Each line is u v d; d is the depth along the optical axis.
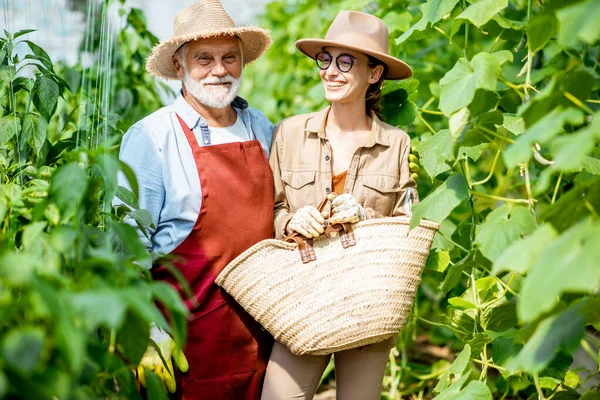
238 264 2.56
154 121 2.71
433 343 4.65
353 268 2.54
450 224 3.88
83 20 3.81
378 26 2.75
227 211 2.65
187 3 5.12
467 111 2.45
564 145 1.68
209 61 2.71
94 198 2.07
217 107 2.71
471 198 2.89
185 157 2.68
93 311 1.52
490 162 4.91
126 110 4.08
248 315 2.72
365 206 2.71
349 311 2.53
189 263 2.64
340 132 2.78
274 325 2.57
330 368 3.98
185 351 2.68
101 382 1.92
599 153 2.77
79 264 1.82
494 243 2.41
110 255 1.80
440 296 4.59
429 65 3.99
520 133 2.74
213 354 2.68
